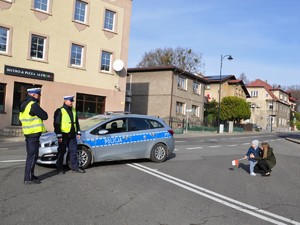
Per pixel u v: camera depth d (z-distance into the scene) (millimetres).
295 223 5520
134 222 5098
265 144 10062
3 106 19656
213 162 12242
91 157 9266
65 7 22219
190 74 38375
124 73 25703
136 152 10336
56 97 21906
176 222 5207
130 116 10453
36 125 7008
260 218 5695
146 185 7637
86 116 23719
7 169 8461
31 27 20641
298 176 10391
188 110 34375
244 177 9578
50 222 4895
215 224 5230
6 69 19547
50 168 8867
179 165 10867
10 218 4961
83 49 23359
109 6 24688
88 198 6262
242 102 47844
